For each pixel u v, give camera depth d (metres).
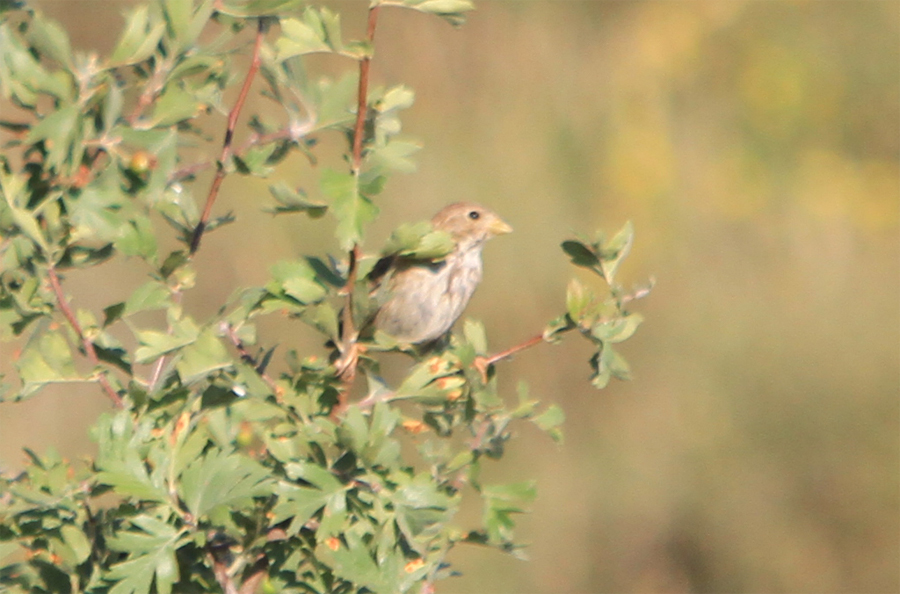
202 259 12.81
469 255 7.71
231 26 4.15
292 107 4.05
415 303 7.19
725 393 13.54
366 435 3.75
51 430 11.23
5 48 3.53
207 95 4.55
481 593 12.36
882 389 13.40
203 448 3.82
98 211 3.73
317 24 3.71
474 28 14.88
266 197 13.02
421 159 13.67
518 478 12.88
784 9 17.59
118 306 3.98
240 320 4.06
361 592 4.05
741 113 17.05
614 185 15.07
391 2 3.78
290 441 3.91
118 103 3.63
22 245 3.89
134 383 3.96
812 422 13.40
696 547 13.19
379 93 3.98
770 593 13.12
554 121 14.87
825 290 14.26
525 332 13.51
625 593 12.90
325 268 4.09
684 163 15.82
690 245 14.84
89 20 13.94
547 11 15.52
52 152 3.52
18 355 4.01
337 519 3.73
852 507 13.27
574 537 12.85
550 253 13.70
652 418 13.48
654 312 14.09
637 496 13.07
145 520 3.63
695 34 17.03
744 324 13.92
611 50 16.48
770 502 13.27
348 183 3.73
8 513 3.74
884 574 12.96
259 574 4.18
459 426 4.55
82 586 3.94
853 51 17.55
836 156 17.03
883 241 15.62
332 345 4.46
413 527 3.78
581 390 13.52
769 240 15.15
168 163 3.75
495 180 13.96
